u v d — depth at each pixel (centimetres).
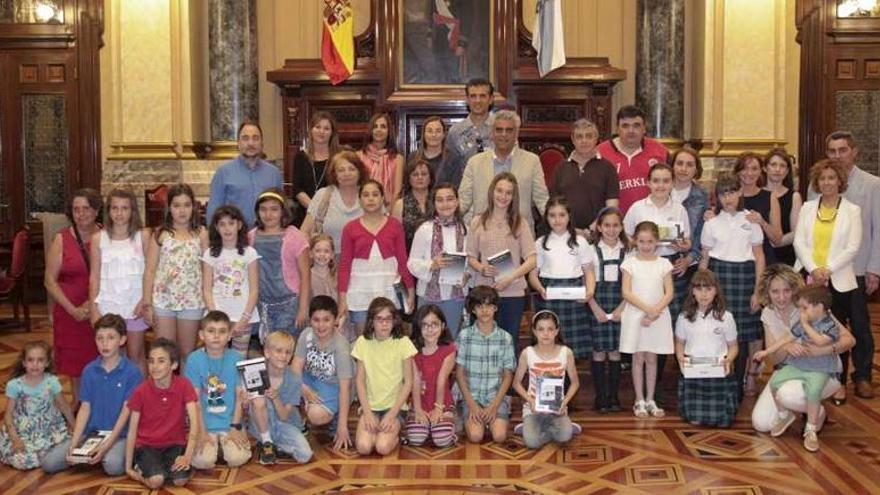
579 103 1056
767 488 460
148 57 1008
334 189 606
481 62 1067
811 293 530
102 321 498
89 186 1035
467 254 570
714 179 1008
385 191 664
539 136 1054
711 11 1013
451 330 573
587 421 581
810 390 523
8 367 741
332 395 541
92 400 503
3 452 501
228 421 507
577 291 581
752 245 607
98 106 1036
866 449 521
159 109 1011
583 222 619
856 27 1000
